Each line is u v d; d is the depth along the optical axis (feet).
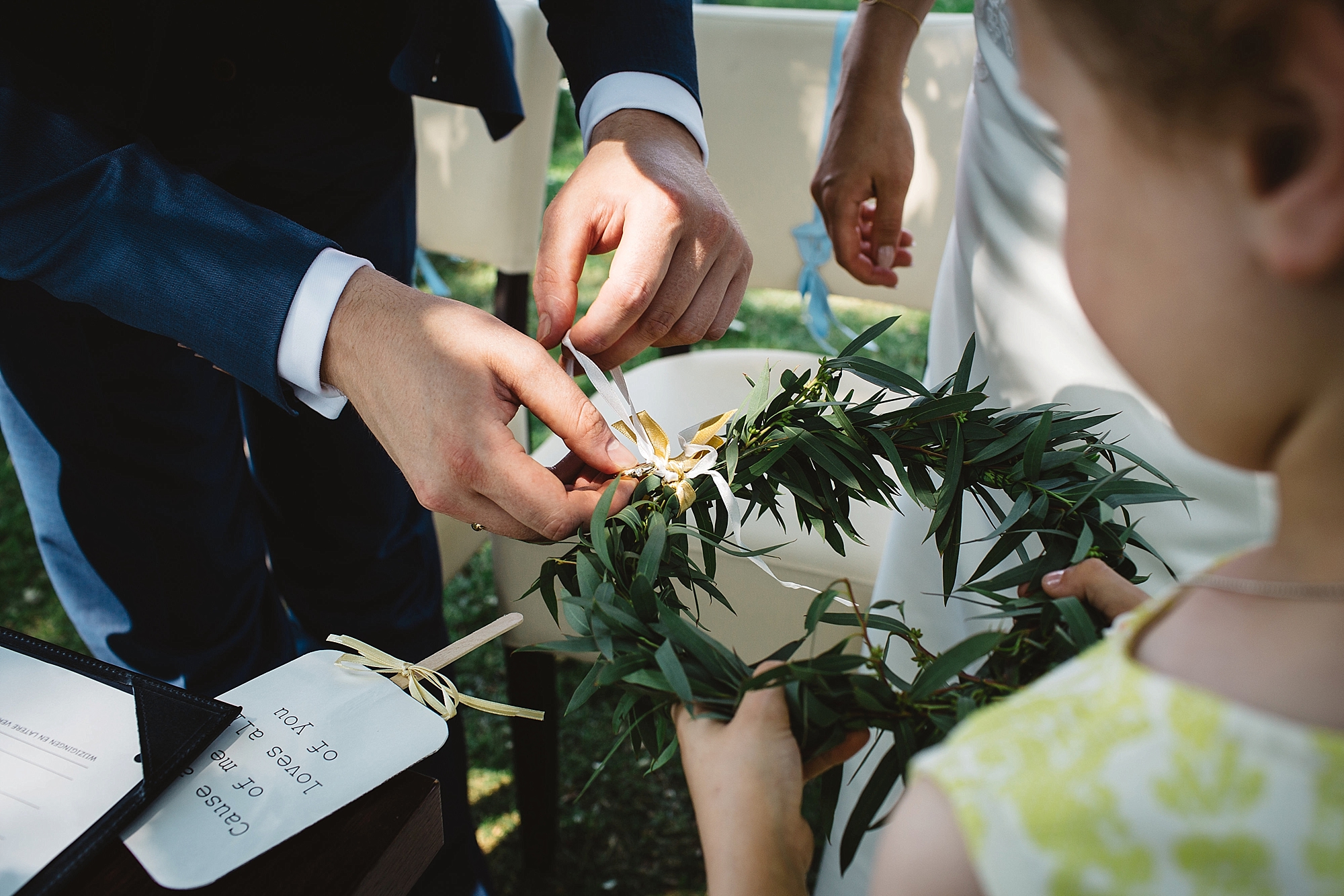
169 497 2.82
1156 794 0.96
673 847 3.65
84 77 2.25
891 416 1.97
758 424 1.99
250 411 3.07
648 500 1.91
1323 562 0.99
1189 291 0.97
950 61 3.57
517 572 2.96
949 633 2.57
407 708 1.69
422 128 4.18
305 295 1.98
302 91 2.64
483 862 3.23
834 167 2.95
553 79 3.95
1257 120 0.86
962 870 1.05
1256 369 0.96
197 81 2.50
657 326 2.31
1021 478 1.85
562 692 4.25
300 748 1.63
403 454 1.99
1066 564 1.72
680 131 2.52
